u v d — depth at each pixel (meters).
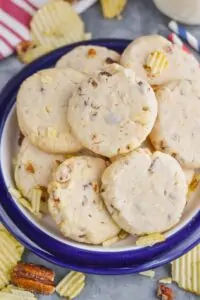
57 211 0.56
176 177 0.57
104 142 0.57
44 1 0.70
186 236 0.58
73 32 0.69
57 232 0.59
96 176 0.58
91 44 0.65
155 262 0.58
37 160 0.59
